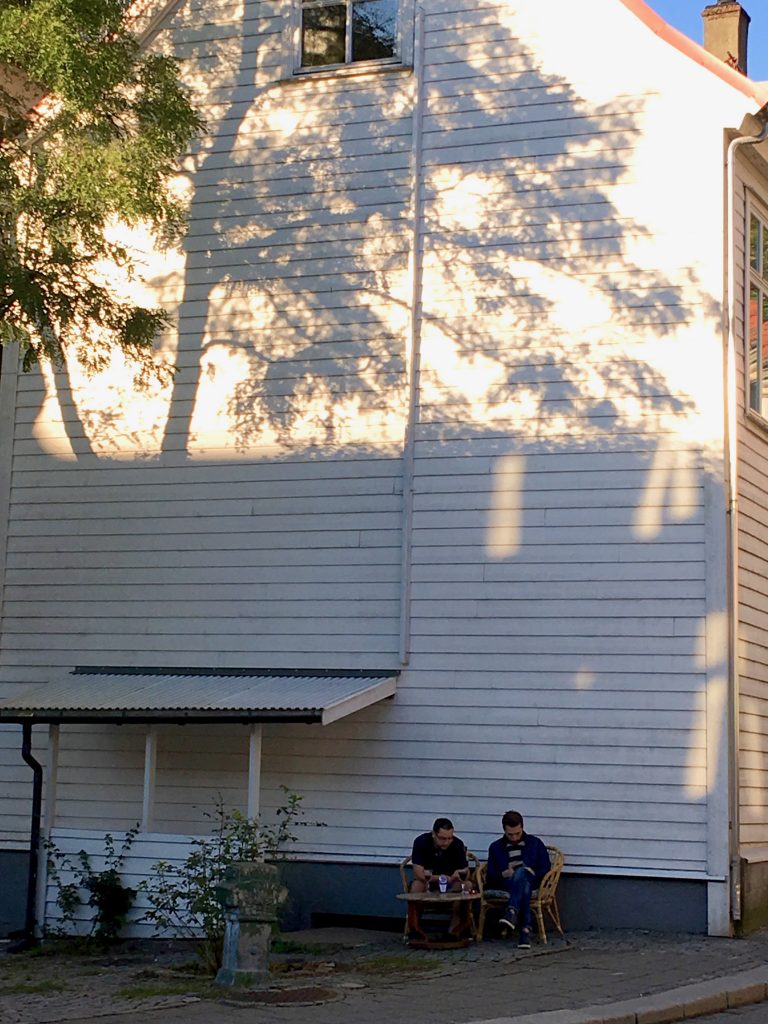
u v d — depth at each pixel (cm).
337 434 1541
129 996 1058
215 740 1534
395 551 1496
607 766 1385
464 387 1492
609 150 1470
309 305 1572
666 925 1347
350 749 1477
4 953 1416
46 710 1441
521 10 1522
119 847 1480
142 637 1589
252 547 1558
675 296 1430
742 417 1447
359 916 1445
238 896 1099
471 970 1161
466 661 1449
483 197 1512
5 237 1438
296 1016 956
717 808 1344
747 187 1507
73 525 1639
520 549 1447
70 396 1661
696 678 1369
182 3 1667
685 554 1390
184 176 1638
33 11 1371
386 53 1580
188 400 1609
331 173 1581
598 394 1444
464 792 1429
